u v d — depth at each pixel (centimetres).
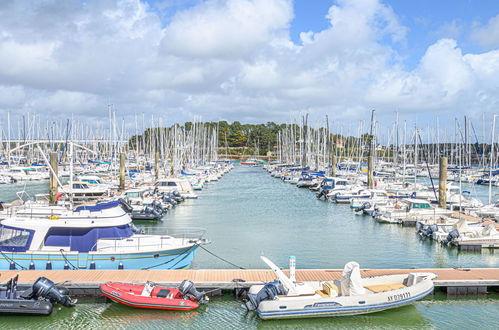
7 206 3550
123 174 6231
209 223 4281
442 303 2148
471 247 3162
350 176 8400
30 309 1916
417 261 2911
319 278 2247
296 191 7400
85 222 2423
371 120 6769
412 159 10306
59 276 2206
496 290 2256
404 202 4566
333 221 4428
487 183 8456
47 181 8362
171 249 2436
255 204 5703
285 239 3562
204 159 12512
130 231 2602
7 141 9825
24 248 2344
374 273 2355
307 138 10744
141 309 2030
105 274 2258
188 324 1922
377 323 1966
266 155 19900
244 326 1909
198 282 2159
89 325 1912
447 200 5181
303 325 1923
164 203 5206
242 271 2364
